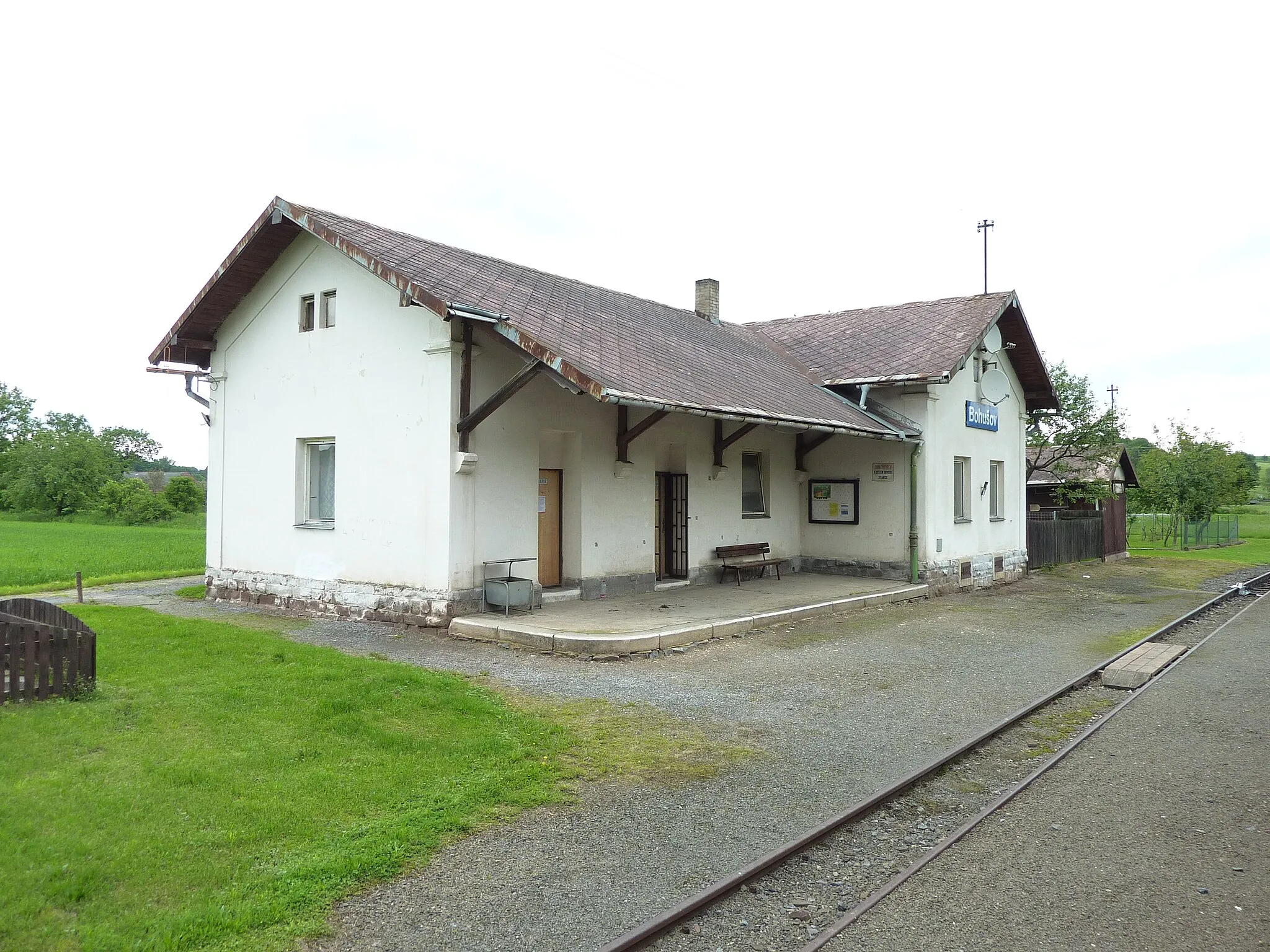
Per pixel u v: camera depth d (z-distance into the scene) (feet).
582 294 50.93
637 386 33.88
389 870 13.75
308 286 41.70
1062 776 19.44
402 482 37.17
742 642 34.45
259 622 38.27
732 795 17.74
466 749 19.60
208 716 21.01
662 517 48.06
